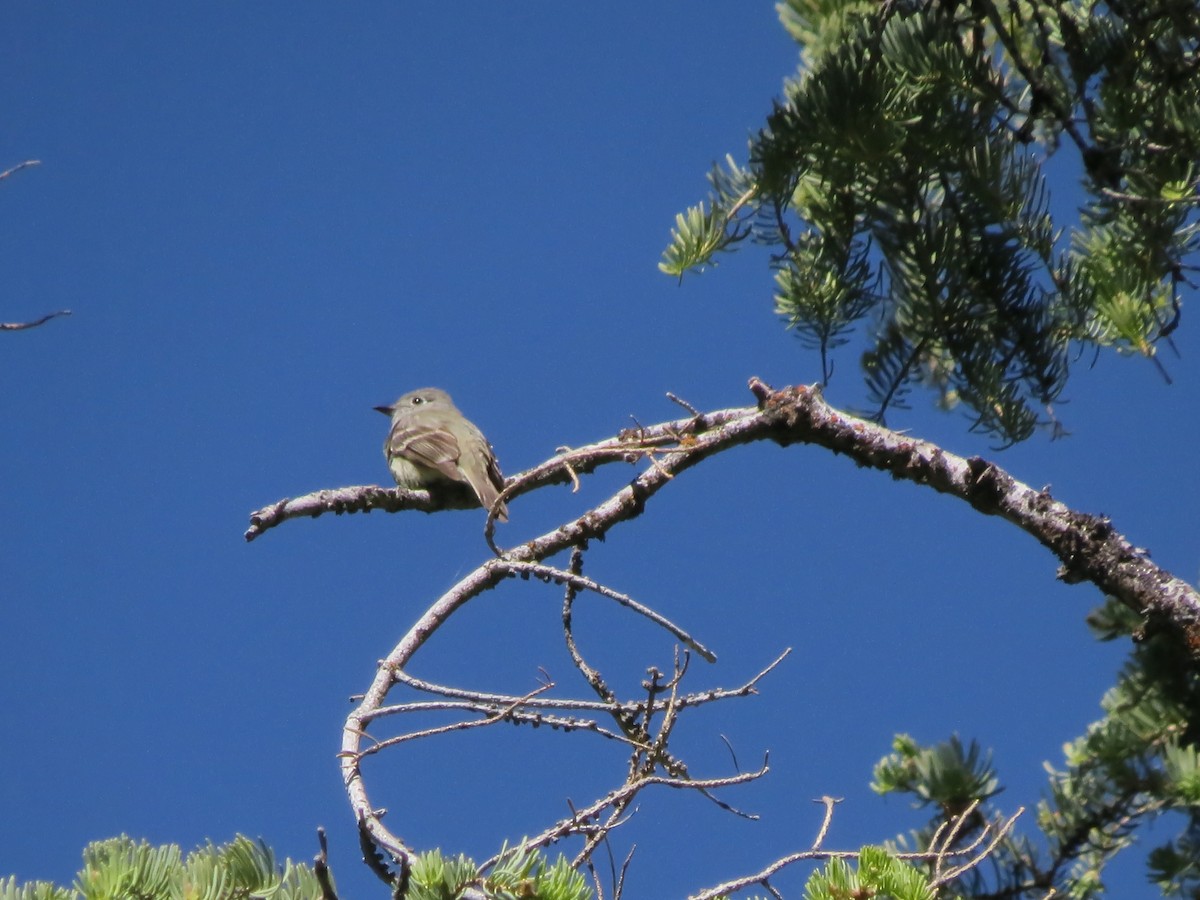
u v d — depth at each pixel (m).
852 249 10.25
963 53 9.34
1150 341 9.72
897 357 10.60
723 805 7.04
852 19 10.17
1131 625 10.27
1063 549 9.24
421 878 6.04
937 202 10.25
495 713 7.47
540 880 6.07
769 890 6.56
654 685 7.65
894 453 10.04
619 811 6.84
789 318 10.46
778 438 10.41
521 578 8.98
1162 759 9.45
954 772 9.65
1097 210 9.70
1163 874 9.14
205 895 6.37
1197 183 9.05
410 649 8.80
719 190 10.23
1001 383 10.13
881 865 6.28
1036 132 10.44
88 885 6.31
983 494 9.62
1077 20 9.88
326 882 5.75
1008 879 9.36
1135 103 9.09
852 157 9.52
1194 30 8.63
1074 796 9.68
